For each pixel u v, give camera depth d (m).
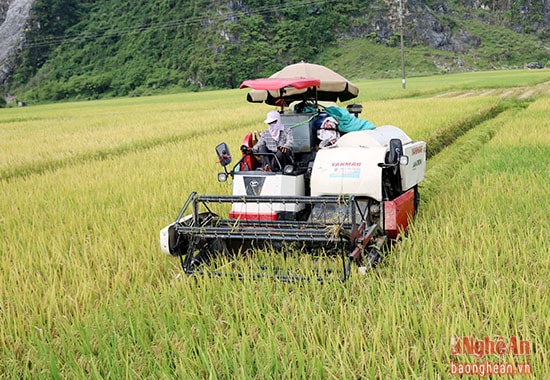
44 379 4.15
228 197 6.04
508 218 7.18
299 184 6.69
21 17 158.00
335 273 5.38
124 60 142.38
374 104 30.50
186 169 11.81
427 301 4.66
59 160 15.73
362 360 3.92
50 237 7.53
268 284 5.23
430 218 7.74
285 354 4.12
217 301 5.18
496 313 4.47
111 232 7.37
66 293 5.60
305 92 7.38
